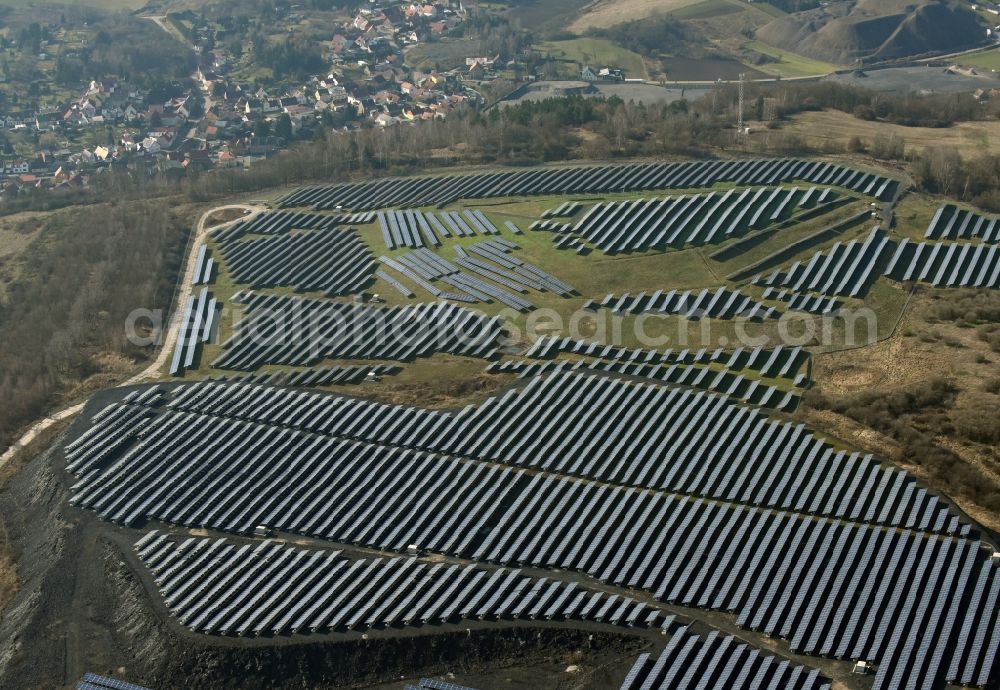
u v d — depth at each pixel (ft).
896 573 556.10
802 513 603.67
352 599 562.25
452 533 605.31
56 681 540.11
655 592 555.28
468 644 531.91
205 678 531.50
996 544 572.51
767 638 523.29
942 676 498.28
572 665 518.37
